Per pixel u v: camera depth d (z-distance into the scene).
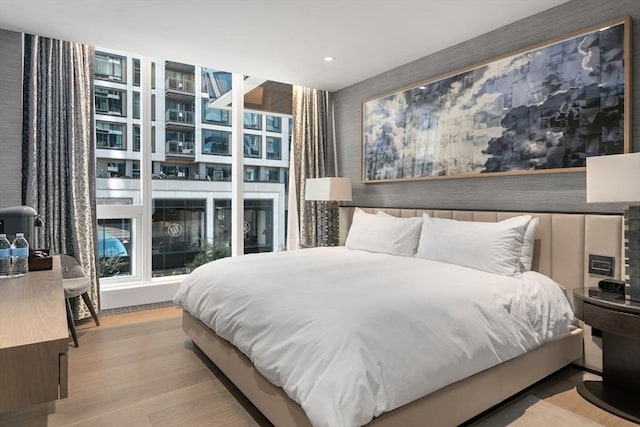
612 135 2.46
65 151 3.45
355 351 1.49
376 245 3.60
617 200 1.99
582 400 2.18
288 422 1.67
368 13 2.88
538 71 2.84
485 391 1.92
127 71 4.01
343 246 4.38
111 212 3.91
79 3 2.73
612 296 2.16
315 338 1.61
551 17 2.80
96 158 3.86
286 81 4.56
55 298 1.58
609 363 2.29
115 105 3.96
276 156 4.96
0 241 2.09
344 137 4.86
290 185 4.94
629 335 1.94
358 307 1.77
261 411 1.90
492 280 2.35
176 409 2.09
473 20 2.99
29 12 2.86
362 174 4.52
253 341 1.91
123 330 3.35
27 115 3.27
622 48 2.41
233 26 3.10
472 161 3.30
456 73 3.41
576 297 2.22
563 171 2.68
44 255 2.48
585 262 2.51
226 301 2.31
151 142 4.16
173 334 3.26
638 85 2.39
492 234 2.73
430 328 1.75
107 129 3.92
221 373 2.53
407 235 3.41
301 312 1.80
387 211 4.07
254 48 3.56
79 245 3.47
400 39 3.35
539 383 2.39
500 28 3.12
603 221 2.42
